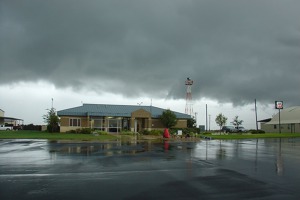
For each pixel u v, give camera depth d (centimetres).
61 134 4606
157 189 905
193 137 4625
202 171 1223
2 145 2609
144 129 5438
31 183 983
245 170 1252
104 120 5544
